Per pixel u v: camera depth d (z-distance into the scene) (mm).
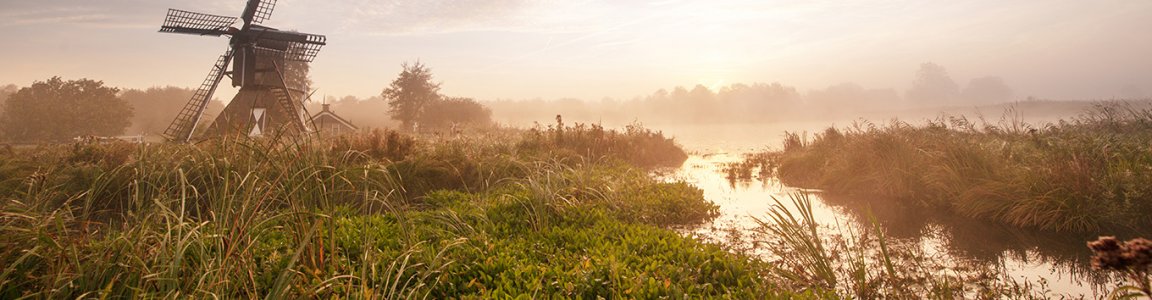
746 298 4152
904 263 5734
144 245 3596
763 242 6695
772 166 15219
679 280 4504
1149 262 2475
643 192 9703
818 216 8297
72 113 43500
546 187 7668
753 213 8695
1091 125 14539
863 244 6531
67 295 3141
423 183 9922
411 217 6629
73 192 7512
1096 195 6934
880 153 10422
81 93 47750
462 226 6281
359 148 11477
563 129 19125
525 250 5535
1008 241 6539
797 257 5770
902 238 6832
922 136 11492
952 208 8375
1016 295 4707
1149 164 7844
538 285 4168
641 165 16906
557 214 7129
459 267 4797
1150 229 6480
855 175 10734
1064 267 5496
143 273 3295
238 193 4500
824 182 11305
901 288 4879
